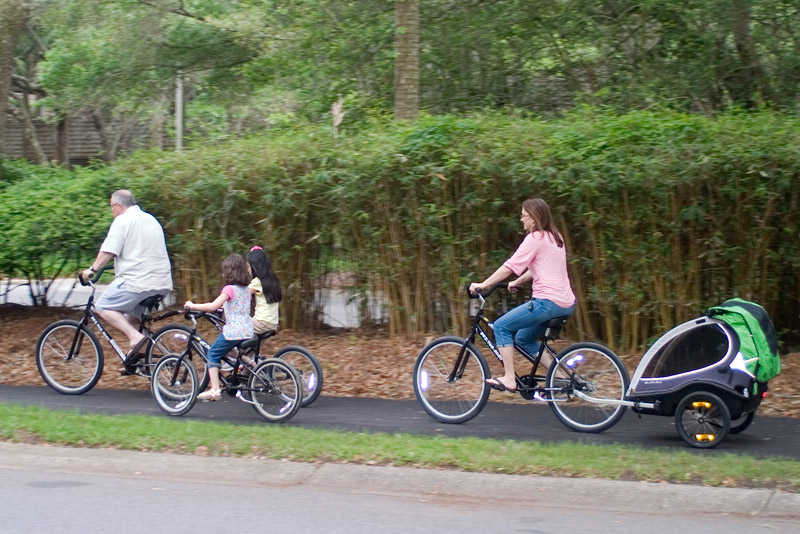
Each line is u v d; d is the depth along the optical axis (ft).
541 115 51.44
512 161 32.09
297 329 37.65
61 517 18.30
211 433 23.65
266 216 35.76
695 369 23.20
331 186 34.76
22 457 22.45
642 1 48.03
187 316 27.53
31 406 27.14
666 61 51.13
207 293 37.40
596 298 32.73
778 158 30.01
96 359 30.09
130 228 29.07
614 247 32.30
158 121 108.27
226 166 35.81
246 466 21.54
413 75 42.63
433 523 18.01
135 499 19.53
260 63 62.13
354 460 21.72
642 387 23.75
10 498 19.56
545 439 24.34
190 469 21.52
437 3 53.06
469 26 51.90
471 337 26.00
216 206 36.01
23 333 37.88
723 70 48.85
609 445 23.06
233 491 20.16
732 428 24.68
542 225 24.81
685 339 23.45
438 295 35.19
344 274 36.76
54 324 30.30
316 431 24.31
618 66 52.08
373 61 54.70
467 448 22.11
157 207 37.24
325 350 34.81
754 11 47.80
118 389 31.35
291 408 26.11
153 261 29.35
